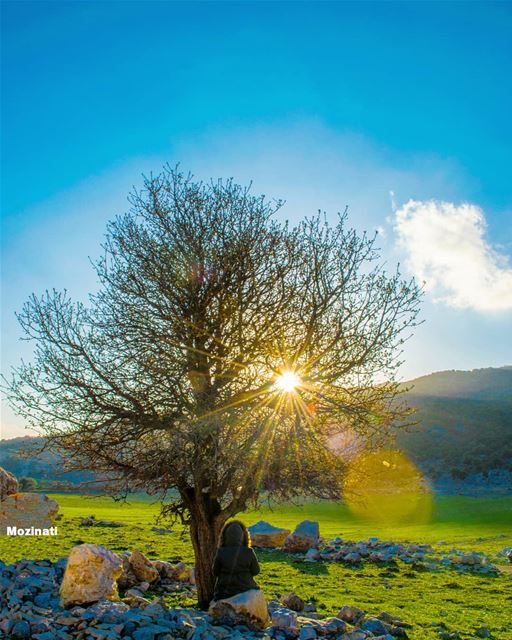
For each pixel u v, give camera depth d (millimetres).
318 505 88625
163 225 17406
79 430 15375
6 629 11852
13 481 36281
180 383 15492
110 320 16438
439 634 15969
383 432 15484
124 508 69688
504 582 27844
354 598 22406
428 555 36219
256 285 16312
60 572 16297
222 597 14109
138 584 19344
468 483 127312
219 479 15453
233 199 17500
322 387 15359
